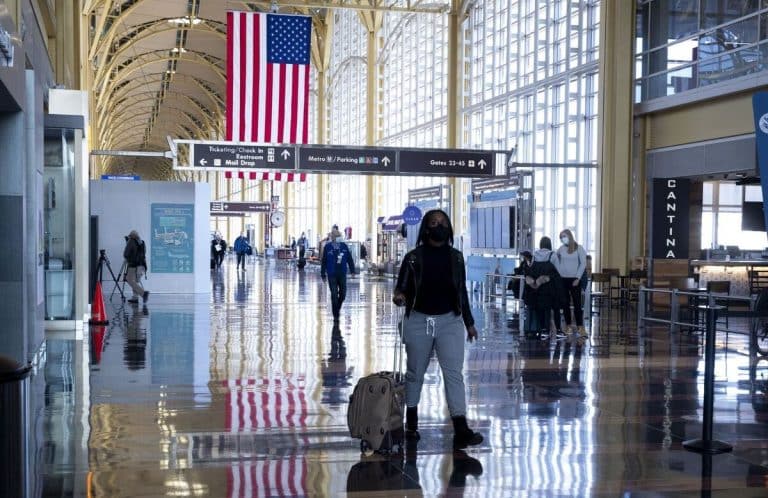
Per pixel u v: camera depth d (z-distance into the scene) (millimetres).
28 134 10375
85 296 15141
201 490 5191
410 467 5762
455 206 31547
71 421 7082
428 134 35438
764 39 17625
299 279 33719
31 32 11891
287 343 12742
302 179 27047
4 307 9461
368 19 41375
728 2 18781
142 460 5859
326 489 5242
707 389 6410
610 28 21906
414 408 6598
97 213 23906
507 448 6309
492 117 29688
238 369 10062
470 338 6512
